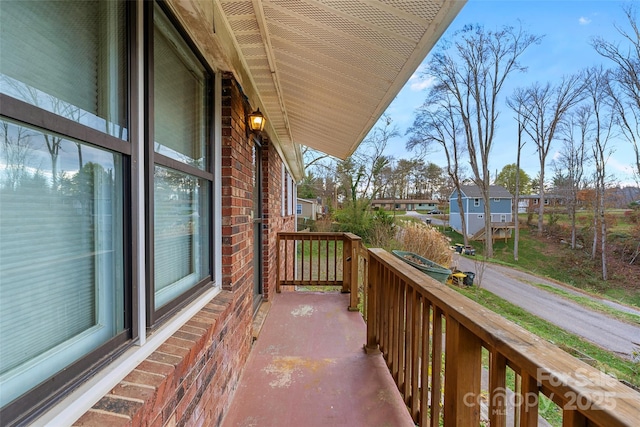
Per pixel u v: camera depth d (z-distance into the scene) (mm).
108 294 1019
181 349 1280
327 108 3191
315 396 2094
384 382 2258
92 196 965
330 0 1455
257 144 3811
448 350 1271
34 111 746
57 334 839
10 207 725
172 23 1433
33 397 738
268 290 4125
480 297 9570
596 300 10594
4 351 703
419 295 1708
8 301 718
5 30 704
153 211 1232
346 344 2885
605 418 600
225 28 1797
